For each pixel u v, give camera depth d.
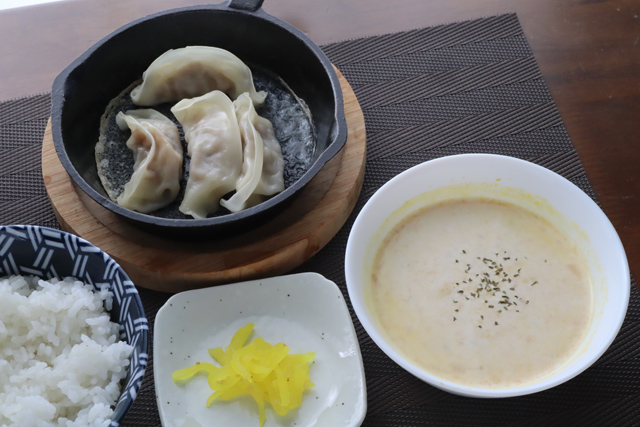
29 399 0.26
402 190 0.34
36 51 0.44
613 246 0.31
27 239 0.29
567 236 0.34
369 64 0.44
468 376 0.30
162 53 0.42
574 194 0.33
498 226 0.34
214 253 0.35
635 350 0.33
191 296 0.34
